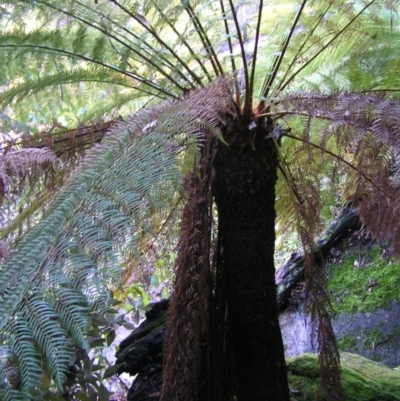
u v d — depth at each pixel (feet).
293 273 7.28
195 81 4.40
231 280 3.85
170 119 3.05
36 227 2.58
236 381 4.00
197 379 3.51
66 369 2.01
